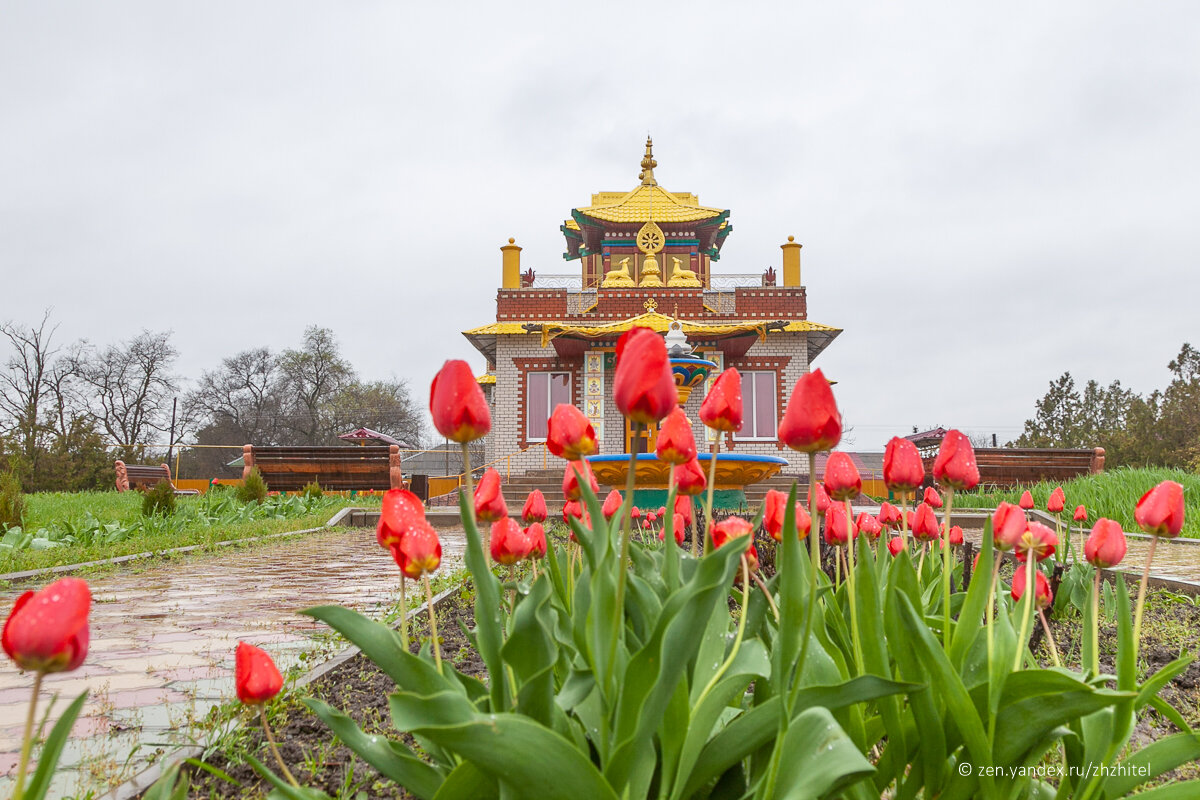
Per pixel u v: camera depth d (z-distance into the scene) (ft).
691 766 5.28
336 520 53.21
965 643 6.39
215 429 191.11
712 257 112.37
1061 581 16.40
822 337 85.25
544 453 81.97
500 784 5.00
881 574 9.26
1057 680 5.34
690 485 7.75
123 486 78.95
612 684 5.39
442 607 19.79
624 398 5.04
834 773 4.45
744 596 6.08
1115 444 119.24
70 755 9.62
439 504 72.69
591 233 102.06
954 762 6.24
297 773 8.52
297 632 17.49
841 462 7.24
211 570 30.04
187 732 10.13
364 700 11.37
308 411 198.08
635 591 6.22
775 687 5.53
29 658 3.96
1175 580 21.18
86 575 28.40
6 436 119.03
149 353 162.30
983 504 55.88
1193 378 114.83
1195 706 11.34
